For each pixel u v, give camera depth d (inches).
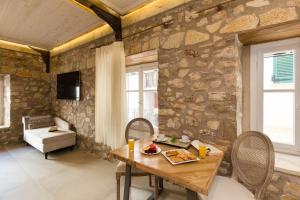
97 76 132.6
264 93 83.0
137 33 108.0
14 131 178.2
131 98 139.3
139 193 88.7
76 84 156.3
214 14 78.8
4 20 121.8
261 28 68.2
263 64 82.0
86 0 95.3
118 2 98.4
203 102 83.0
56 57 188.2
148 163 56.1
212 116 80.4
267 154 52.7
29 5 102.9
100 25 130.6
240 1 72.1
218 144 78.7
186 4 87.6
